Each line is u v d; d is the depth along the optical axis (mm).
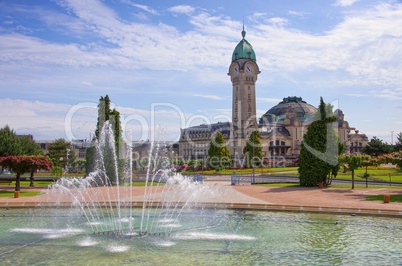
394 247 21906
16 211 34812
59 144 136125
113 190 53375
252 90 168750
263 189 55062
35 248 21672
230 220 30266
